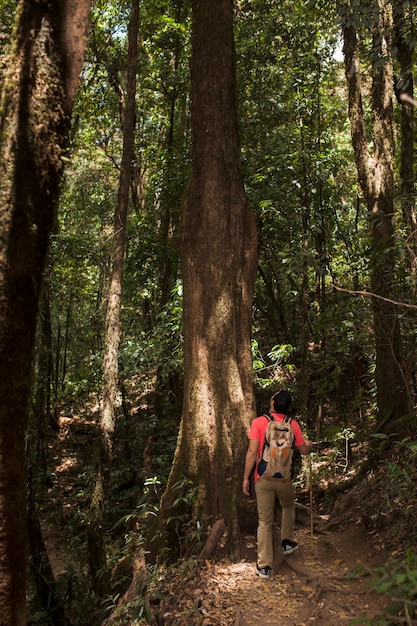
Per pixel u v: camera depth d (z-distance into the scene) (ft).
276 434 18.13
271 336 48.16
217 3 22.52
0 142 9.53
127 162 27.61
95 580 23.48
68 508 43.70
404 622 11.95
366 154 28.96
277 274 41.45
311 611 15.30
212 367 21.18
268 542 17.92
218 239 21.77
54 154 9.86
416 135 43.37
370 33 31.68
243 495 20.16
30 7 9.76
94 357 42.98
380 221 27.40
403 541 17.53
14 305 9.33
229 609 16.05
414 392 27.53
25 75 9.64
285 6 37.99
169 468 37.29
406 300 24.31
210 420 20.86
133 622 16.83
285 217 35.81
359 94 29.81
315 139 39.45
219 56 22.39
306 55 36.52
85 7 10.14
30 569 24.66
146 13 46.06
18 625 9.93
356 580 16.60
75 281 50.60
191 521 19.57
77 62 10.14
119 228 27.37
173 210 41.57
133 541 22.62
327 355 27.94
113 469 43.50
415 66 33.58
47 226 9.93
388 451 24.23
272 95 37.65
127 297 48.44
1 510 9.64
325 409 37.63
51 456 55.77
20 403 9.66
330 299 35.42
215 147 22.18
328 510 26.35
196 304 21.70
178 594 17.26
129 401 60.54
